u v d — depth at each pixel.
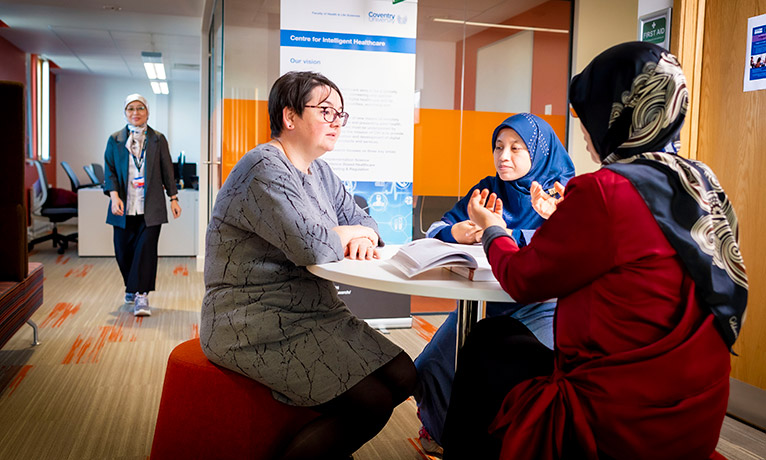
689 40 2.98
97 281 5.87
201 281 6.02
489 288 1.39
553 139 2.32
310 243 1.64
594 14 5.21
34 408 2.64
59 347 3.61
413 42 4.18
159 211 4.43
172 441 1.77
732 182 2.88
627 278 1.15
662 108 1.19
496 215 1.53
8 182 3.12
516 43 5.08
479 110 5.02
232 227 1.73
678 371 1.12
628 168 1.17
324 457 1.65
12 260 3.11
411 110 4.21
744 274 1.19
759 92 2.73
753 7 2.74
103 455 2.20
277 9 4.30
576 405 1.17
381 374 1.75
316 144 1.84
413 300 5.21
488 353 1.50
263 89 4.32
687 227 1.14
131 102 4.39
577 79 1.36
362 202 4.07
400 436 2.45
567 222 1.18
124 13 7.40
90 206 7.44
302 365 1.64
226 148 4.32
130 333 3.99
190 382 1.75
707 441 1.17
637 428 1.12
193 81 13.65
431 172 4.93
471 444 1.46
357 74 4.09
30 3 7.02
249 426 1.70
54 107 12.99
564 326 1.25
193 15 7.30
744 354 2.81
